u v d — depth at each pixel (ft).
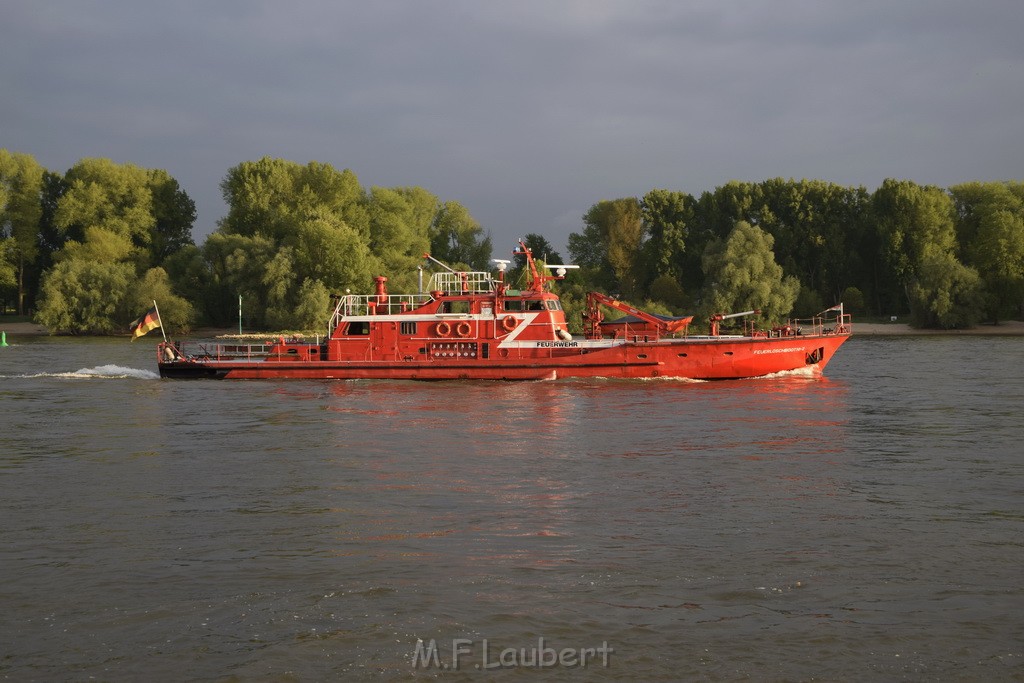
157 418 100.83
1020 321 328.49
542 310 129.08
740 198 363.35
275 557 49.32
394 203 345.31
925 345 237.86
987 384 133.90
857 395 117.80
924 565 47.42
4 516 58.03
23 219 349.82
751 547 50.49
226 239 319.06
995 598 42.91
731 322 289.94
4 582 45.65
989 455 76.74
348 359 133.08
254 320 311.06
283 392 122.62
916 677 35.68
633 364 127.95
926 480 66.95
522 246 131.75
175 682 35.50
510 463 73.82
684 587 44.50
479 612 41.65
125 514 58.34
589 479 67.67
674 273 350.23
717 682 35.37
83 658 37.45
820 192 362.12
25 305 388.57
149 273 298.15
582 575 46.16
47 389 130.41
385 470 71.41
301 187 348.59
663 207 357.61
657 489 64.28
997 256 312.50
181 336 299.58
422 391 120.78
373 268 303.27
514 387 123.03
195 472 71.26
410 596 43.52
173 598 43.52
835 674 35.94
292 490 64.69
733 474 69.26
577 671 36.24
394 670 36.37
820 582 45.09
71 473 71.26
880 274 363.97
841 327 136.15
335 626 40.32
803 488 64.49
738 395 115.65
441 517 57.06
